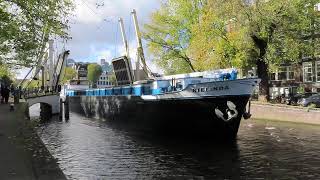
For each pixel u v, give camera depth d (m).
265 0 36.75
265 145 21.81
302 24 37.19
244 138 24.44
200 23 43.09
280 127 30.00
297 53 38.44
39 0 16.16
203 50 41.75
